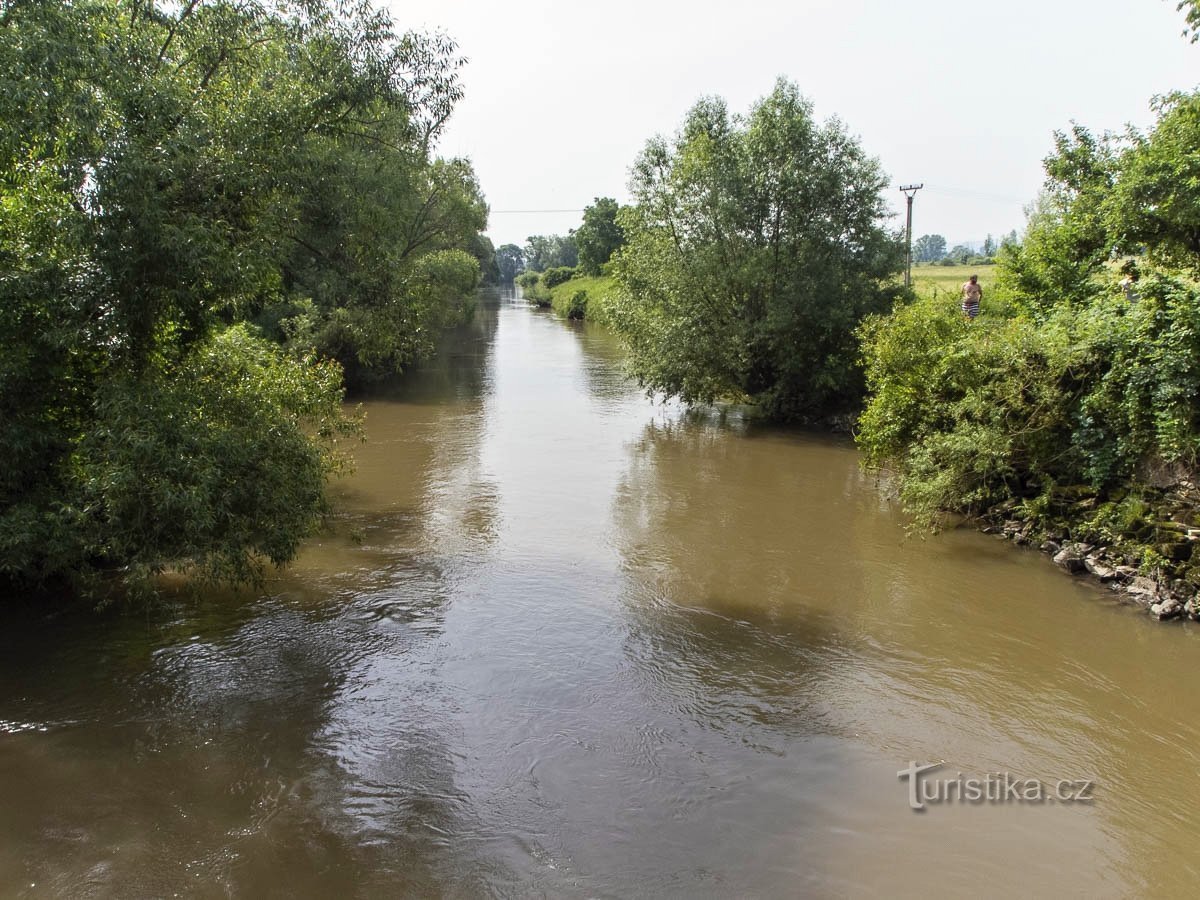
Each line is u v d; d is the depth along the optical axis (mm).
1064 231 17484
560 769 7812
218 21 11320
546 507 16125
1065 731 8500
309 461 10797
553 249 177250
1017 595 11719
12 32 8766
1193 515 11273
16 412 9750
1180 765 7941
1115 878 6496
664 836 6887
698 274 24047
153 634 10398
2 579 10781
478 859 6590
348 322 23016
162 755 7930
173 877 6340
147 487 9016
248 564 10172
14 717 8508
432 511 15734
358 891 6230
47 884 6234
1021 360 13859
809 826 7035
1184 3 13562
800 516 15602
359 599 11625
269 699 8984
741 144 24469
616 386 32094
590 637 10586
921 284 35156
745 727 8562
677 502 16547
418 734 8375
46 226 9125
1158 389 11742
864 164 23953
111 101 9070
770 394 24453
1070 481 13359
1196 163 14375
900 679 9539
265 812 7129
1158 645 10195
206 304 10297
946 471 14086
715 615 11266
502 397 29328
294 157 10867
